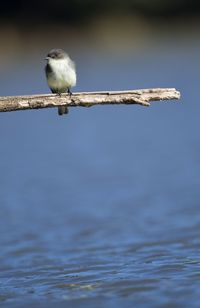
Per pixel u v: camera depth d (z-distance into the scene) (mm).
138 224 15258
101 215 16484
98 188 19969
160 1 72375
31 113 37688
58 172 22875
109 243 13617
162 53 60344
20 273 11617
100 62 57250
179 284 10047
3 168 24000
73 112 37219
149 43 67000
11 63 58500
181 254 12094
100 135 30484
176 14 74062
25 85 44625
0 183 21344
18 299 9930
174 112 35656
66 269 11656
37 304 9633
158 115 35188
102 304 9398
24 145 28922
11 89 43375
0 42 65375
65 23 68812
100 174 22188
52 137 30609
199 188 19109
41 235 14734
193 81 44562
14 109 9812
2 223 16109
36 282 10898
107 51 64188
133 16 71500
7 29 66875
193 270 10789
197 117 33719
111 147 27422
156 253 12367
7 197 19219
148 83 44594
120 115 35781
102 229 15023
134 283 10266
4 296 10133
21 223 16031
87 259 12328
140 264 11523
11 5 67938
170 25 72000
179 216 15781
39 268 11898
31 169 23609
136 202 17766
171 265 11227
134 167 23109
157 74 48469
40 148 28000
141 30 70375
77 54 63375
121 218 16016
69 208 17484
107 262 11938
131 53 62406
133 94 9930
